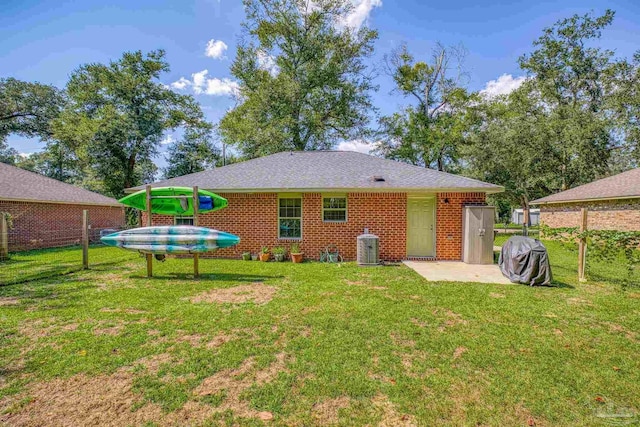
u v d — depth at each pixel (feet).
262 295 20.74
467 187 33.99
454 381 10.52
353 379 10.59
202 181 38.47
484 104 89.66
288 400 9.48
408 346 13.11
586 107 80.94
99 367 11.33
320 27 86.12
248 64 86.12
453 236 35.09
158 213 35.73
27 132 99.09
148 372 11.00
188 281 24.76
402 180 36.37
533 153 73.10
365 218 35.76
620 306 18.47
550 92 84.69
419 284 23.77
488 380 10.60
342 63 87.35
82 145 79.41
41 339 13.64
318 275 27.12
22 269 30.50
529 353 12.56
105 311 17.33
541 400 9.56
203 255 38.04
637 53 69.26
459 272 28.35
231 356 12.14
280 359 11.96
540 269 23.38
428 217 35.96
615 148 72.84
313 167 41.60
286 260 35.96
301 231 36.50
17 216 45.09
